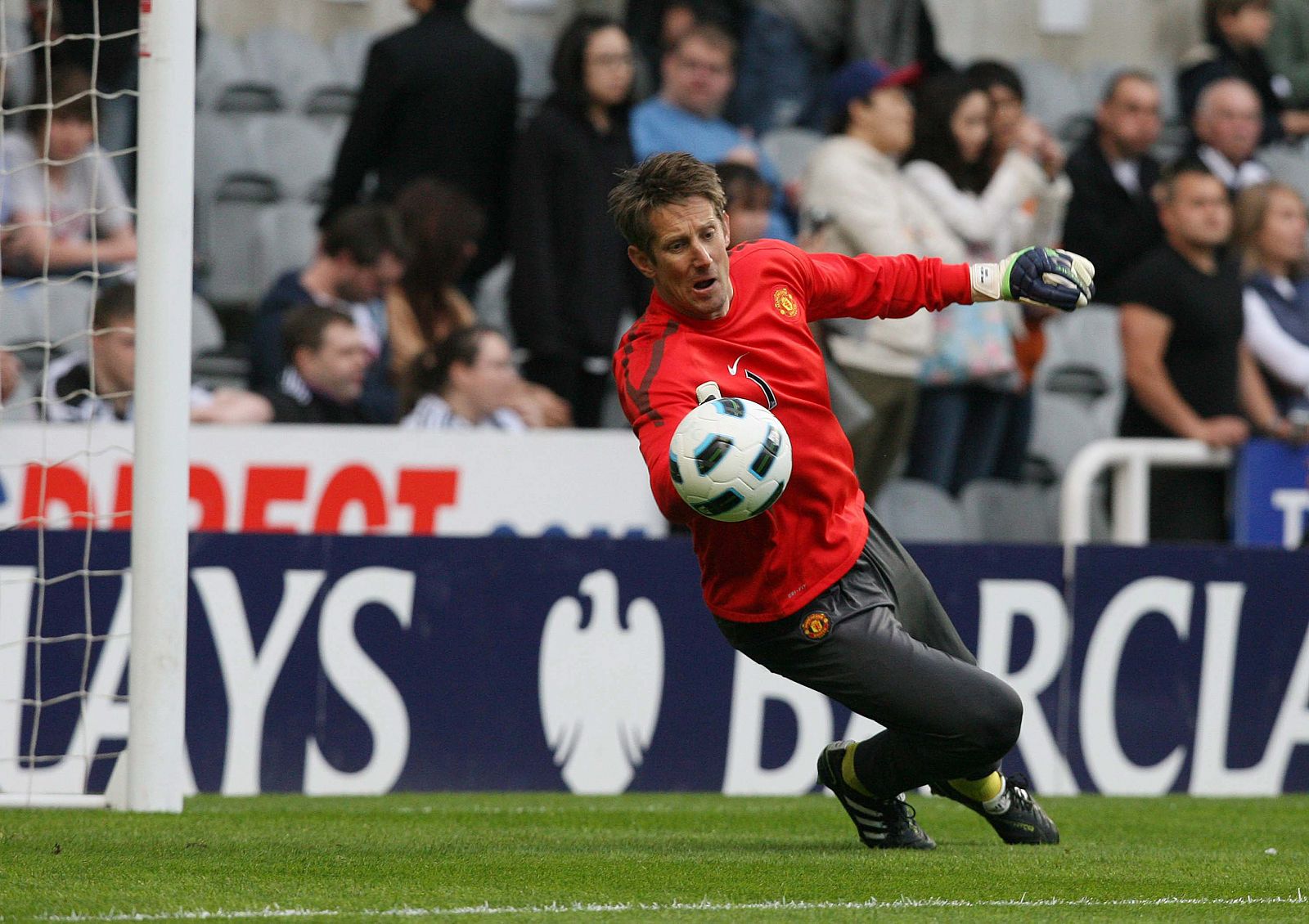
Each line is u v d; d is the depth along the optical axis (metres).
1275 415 29.81
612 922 10.23
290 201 33.41
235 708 21.28
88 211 18.41
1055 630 23.16
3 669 20.92
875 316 13.30
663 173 11.73
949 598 22.91
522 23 36.75
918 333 25.89
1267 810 20.58
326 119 35.25
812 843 15.09
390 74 28.17
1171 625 23.47
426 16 28.61
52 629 21.05
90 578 21.09
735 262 12.73
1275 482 26.84
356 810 18.89
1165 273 28.27
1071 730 23.14
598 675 22.28
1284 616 23.77
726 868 12.85
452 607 21.98
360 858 13.47
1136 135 31.88
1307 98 36.66
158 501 16.97
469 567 22.03
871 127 26.03
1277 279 30.59
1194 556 23.55
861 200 25.72
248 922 10.18
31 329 27.81
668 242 11.73
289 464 24.48
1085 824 18.41
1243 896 11.96
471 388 26.69
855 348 25.70
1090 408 32.31
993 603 23.02
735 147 29.36
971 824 17.80
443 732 21.86
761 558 12.67
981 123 27.38
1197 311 28.25
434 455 24.81
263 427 24.45
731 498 11.44
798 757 22.59
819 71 32.56
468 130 28.44
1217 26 35.47
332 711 21.56
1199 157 29.70
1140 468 26.73
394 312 27.52
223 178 32.94
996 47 39.16
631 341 12.55
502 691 22.05
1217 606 23.59
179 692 17.28
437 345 26.80
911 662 12.80
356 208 27.20
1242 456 26.88
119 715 21.03
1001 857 13.80
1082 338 32.34
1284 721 23.70
